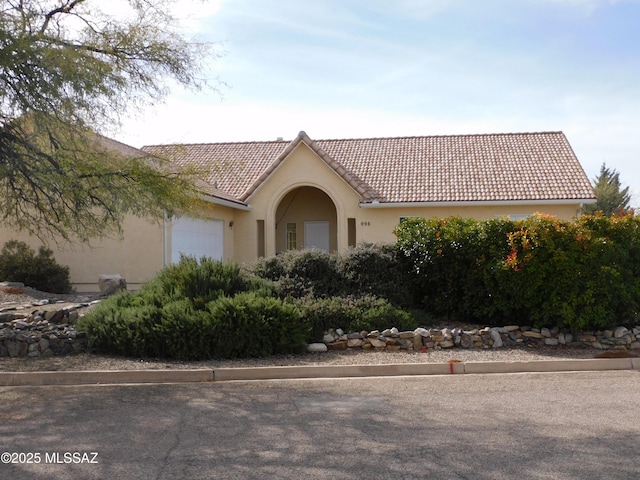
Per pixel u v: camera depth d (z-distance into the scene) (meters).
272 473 5.64
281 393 9.02
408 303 13.71
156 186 11.27
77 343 11.49
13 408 8.14
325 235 28.52
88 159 11.09
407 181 26.39
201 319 11.14
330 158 25.55
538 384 9.53
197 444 6.53
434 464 5.83
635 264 12.58
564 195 24.39
